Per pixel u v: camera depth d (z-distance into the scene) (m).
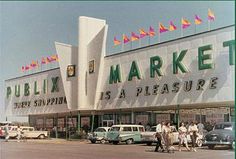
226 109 30.70
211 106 30.25
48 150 22.14
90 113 42.44
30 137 40.19
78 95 38.09
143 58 32.81
